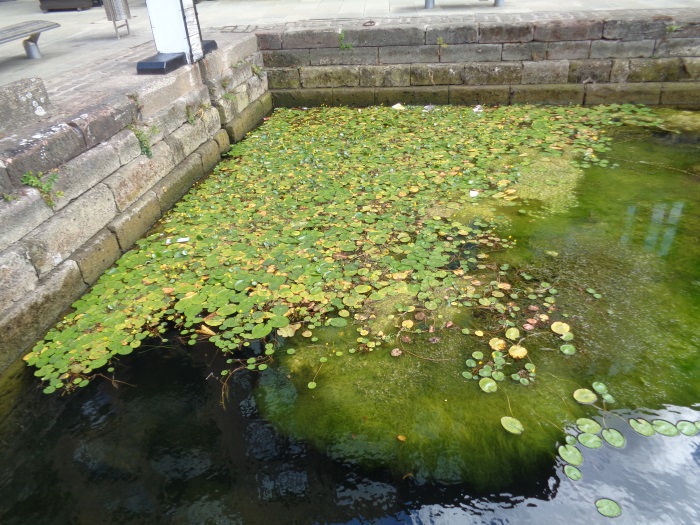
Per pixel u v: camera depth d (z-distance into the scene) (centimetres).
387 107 842
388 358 363
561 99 796
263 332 384
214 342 384
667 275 421
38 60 795
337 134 744
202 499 283
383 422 319
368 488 284
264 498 282
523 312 393
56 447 315
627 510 262
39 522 275
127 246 495
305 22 911
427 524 264
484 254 461
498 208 532
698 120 719
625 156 629
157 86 571
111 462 305
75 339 387
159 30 629
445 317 394
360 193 572
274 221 526
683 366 338
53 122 441
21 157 389
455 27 785
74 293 426
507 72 796
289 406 335
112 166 488
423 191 568
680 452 287
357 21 883
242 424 324
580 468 283
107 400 344
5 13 1278
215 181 625
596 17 772
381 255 464
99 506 282
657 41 749
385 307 409
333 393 341
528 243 474
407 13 931
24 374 362
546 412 316
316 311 409
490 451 297
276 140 741
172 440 317
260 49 852
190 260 472
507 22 780
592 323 378
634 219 500
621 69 768
